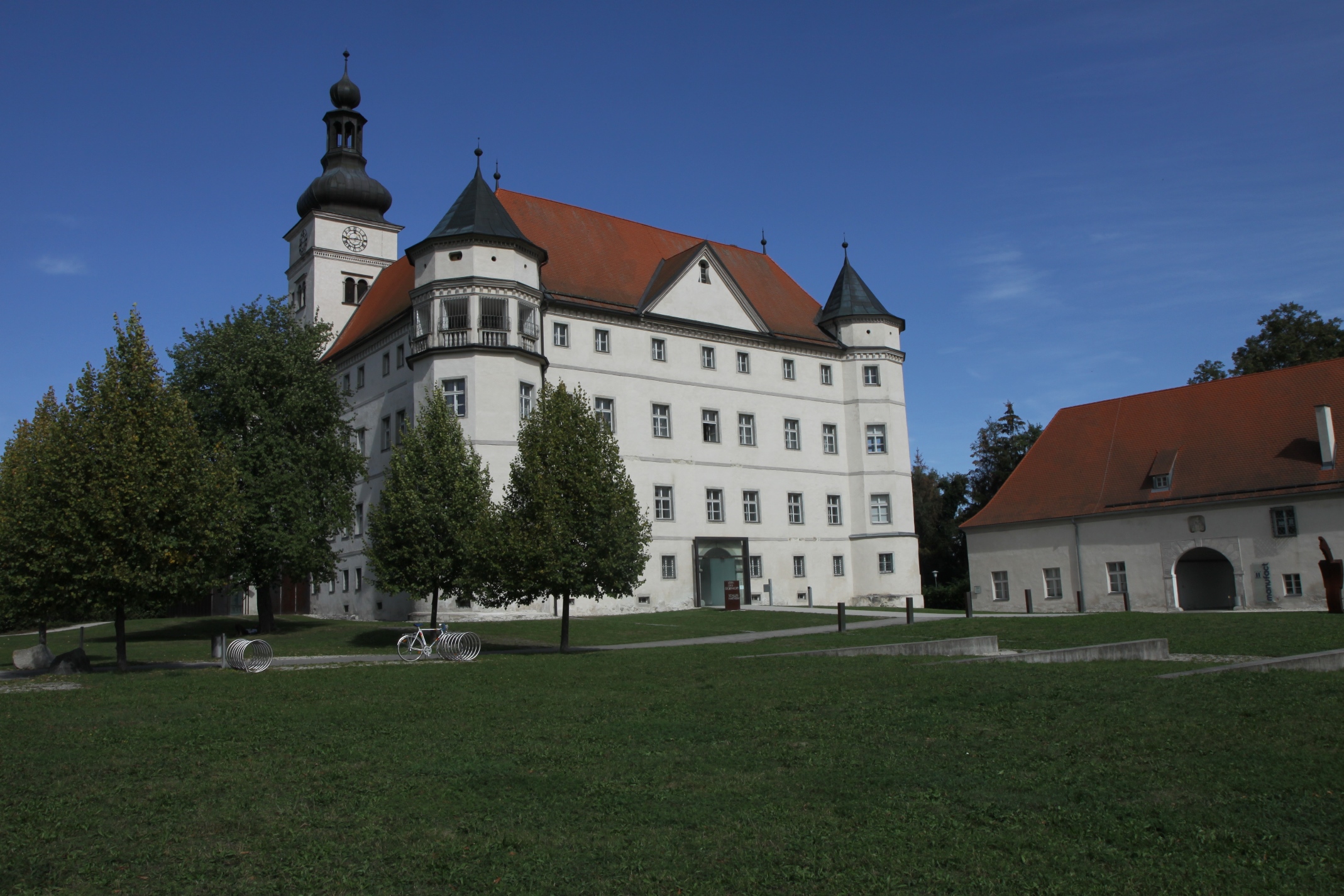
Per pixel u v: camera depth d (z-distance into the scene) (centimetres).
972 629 3409
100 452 2617
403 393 5366
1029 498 5694
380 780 1162
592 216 6266
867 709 1585
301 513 4325
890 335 6731
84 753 1348
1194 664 2131
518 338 4991
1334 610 3741
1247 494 4756
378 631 4356
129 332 2753
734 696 1800
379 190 6962
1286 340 6488
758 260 7106
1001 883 781
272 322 4722
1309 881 764
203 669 2723
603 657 2770
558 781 1137
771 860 851
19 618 2912
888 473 6556
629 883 809
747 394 6172
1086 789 1034
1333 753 1140
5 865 884
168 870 870
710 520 5894
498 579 3259
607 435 3353
